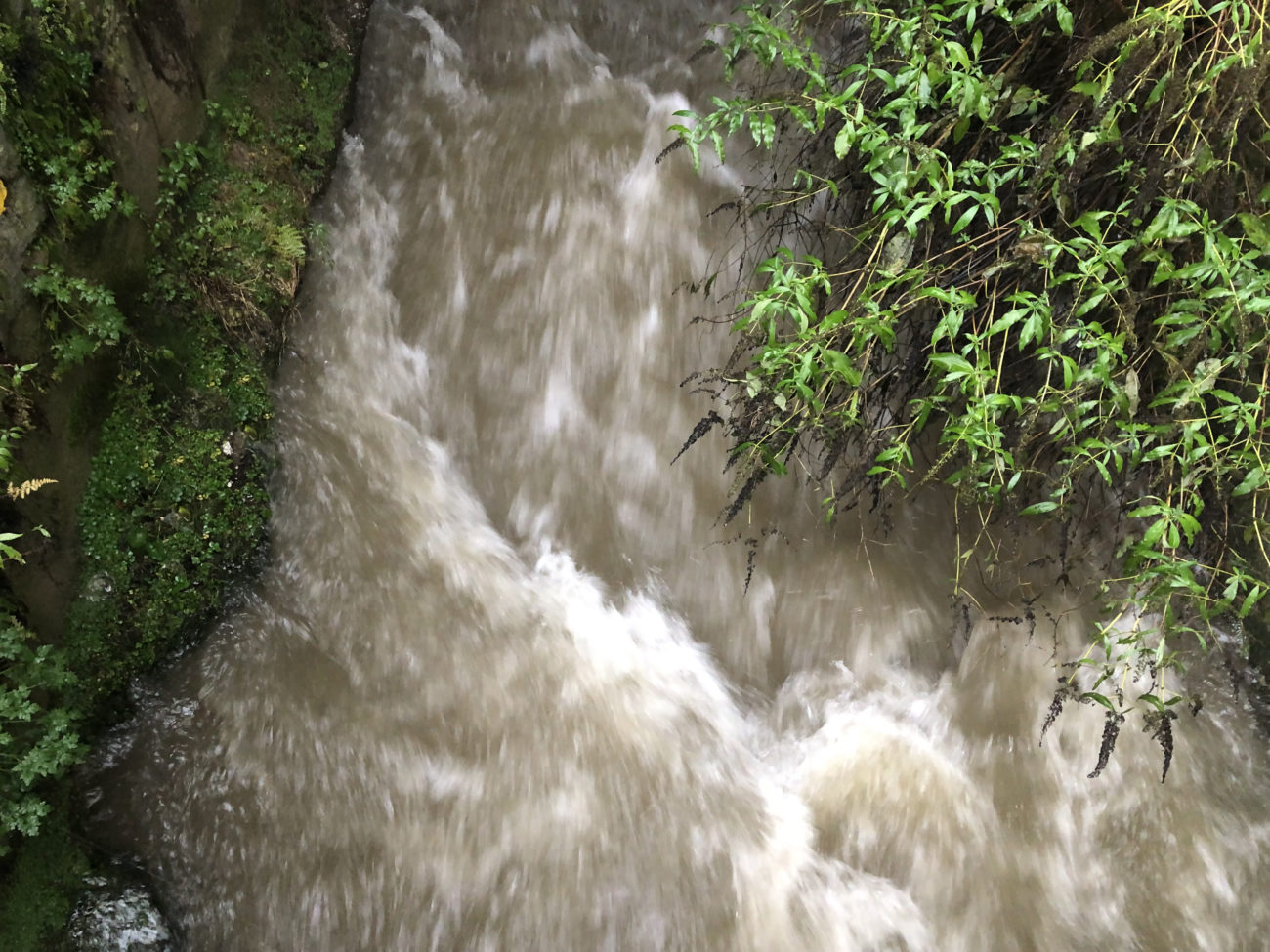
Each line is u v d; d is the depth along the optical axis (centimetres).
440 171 560
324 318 480
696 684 452
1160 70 327
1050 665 437
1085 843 404
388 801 379
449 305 525
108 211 360
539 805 390
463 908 367
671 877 384
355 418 466
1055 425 324
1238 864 398
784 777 430
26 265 327
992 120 358
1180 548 409
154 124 398
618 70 639
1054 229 349
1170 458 342
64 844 329
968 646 455
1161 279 301
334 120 525
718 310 535
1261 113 313
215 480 392
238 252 433
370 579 423
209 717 374
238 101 459
